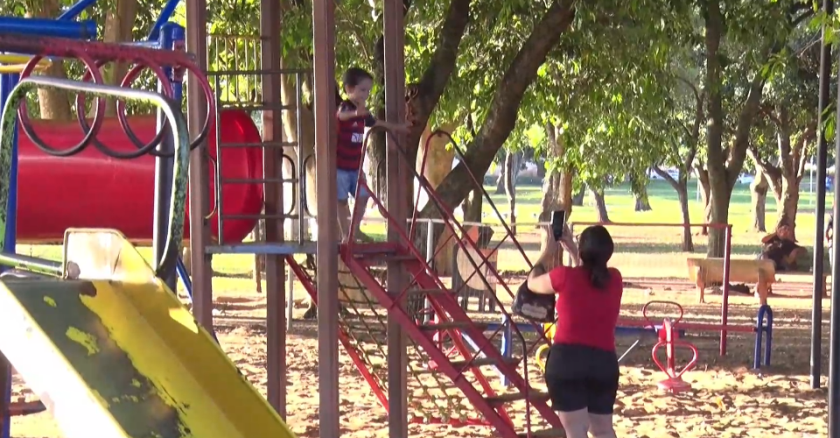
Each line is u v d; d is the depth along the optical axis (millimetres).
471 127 30078
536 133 50406
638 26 22047
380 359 19359
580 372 9336
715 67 28500
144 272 5590
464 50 23531
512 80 21281
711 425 14023
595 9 20969
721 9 28312
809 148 55031
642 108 28328
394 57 12148
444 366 10773
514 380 11211
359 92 13328
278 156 12938
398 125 11875
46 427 13641
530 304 10180
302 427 13711
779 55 19516
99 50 5965
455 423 13875
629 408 15141
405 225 12281
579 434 9398
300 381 17172
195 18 10898
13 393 15844
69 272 5980
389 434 12156
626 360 19766
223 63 18609
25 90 6016
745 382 17422
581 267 9656
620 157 39844
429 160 32188
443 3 23000
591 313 9422
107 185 13828
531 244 52281
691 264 28469
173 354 5504
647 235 71062
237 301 29406
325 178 10445
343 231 13297
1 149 6156
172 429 5027
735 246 55469
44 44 5801
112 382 5070
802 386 17047
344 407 15133
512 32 23531
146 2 23516
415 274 12031
